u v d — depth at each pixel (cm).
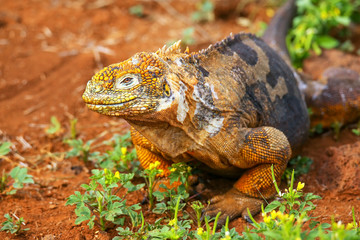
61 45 1510
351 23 1645
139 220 759
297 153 973
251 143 777
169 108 704
